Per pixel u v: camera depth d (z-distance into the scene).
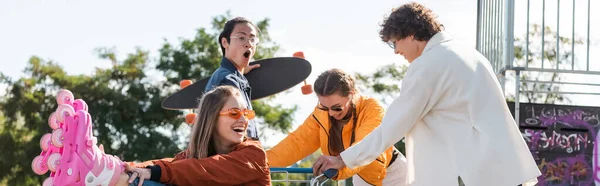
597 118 6.35
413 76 4.27
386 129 4.32
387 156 5.14
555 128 6.31
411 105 4.25
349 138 5.09
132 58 34.19
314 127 5.27
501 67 6.28
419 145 4.36
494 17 6.43
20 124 33.25
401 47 4.45
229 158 3.95
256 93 5.86
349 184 5.80
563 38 7.18
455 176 4.22
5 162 32.22
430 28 4.36
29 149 32.41
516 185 4.11
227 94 4.07
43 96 33.19
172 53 34.09
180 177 3.84
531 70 6.23
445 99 4.25
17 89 33.00
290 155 5.25
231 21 5.35
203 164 3.89
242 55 5.30
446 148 4.27
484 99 4.21
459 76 4.21
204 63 33.94
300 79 5.83
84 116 3.71
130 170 3.79
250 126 4.98
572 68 6.30
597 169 6.31
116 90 32.78
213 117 4.04
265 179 4.08
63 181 3.66
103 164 3.71
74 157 3.67
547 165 6.28
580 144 6.32
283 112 34.00
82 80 33.19
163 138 32.28
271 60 5.92
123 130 32.31
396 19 4.39
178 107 5.96
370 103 5.07
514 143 4.18
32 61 33.50
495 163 4.12
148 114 32.69
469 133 4.19
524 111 6.28
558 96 10.95
